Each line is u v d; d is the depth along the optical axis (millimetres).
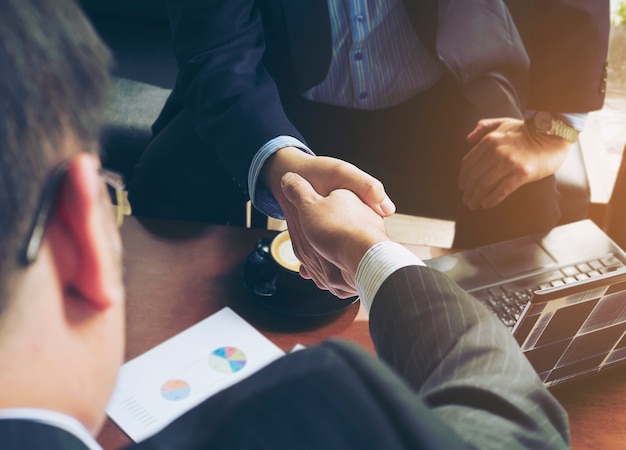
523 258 1275
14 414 322
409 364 642
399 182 1989
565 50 1734
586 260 1280
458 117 1851
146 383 1070
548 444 511
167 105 1904
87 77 310
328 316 1228
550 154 1708
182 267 1305
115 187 372
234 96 1512
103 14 2553
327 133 1900
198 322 1193
